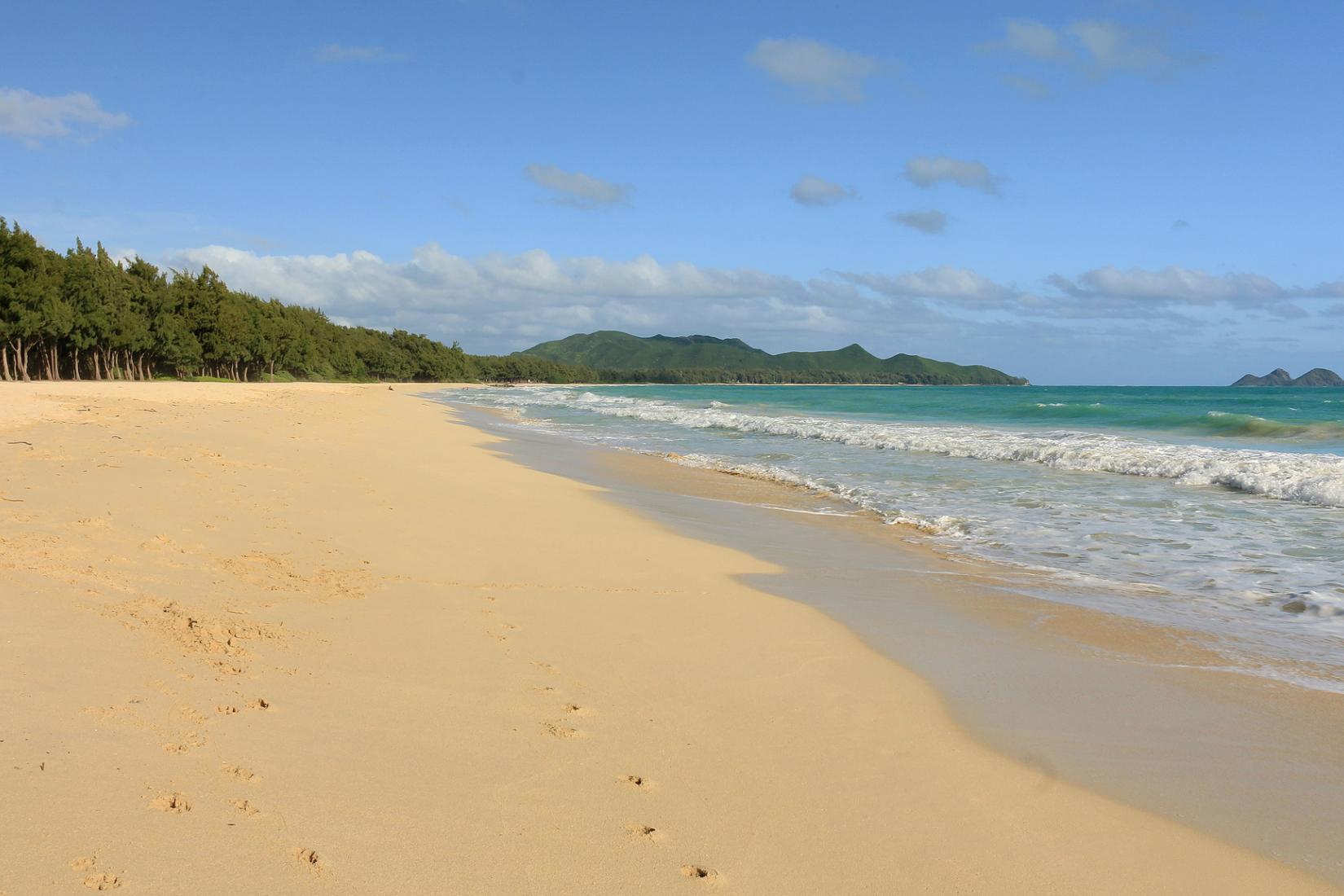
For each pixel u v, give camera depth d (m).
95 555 6.71
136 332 60.34
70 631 4.92
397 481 13.09
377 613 6.31
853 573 9.03
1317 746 4.78
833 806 3.92
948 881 3.36
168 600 5.82
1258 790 4.25
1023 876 3.44
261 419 23.39
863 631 6.88
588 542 9.80
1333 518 11.90
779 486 15.87
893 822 3.81
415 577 7.52
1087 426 30.88
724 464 19.14
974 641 6.68
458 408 48.03
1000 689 5.62
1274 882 3.46
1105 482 15.62
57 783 3.34
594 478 16.69
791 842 3.58
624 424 34.12
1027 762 4.52
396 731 4.29
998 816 3.92
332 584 6.95
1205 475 15.45
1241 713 5.26
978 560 9.69
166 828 3.16
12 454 11.62
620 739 4.49
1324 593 8.02
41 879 2.77
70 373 59.69
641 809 3.75
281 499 10.48
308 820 3.36
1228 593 8.16
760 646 6.33
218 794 3.45
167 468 11.72
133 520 8.17
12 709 3.88
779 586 8.40
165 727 3.96
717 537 10.94
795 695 5.36
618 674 5.51
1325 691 5.65
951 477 16.50
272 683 4.69
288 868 3.02
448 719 4.50
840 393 116.12
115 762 3.57
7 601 5.26
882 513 12.75
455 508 11.26
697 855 3.41
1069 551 10.07
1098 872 3.48
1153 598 8.03
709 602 7.54
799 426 29.92
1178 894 3.36
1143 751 4.69
